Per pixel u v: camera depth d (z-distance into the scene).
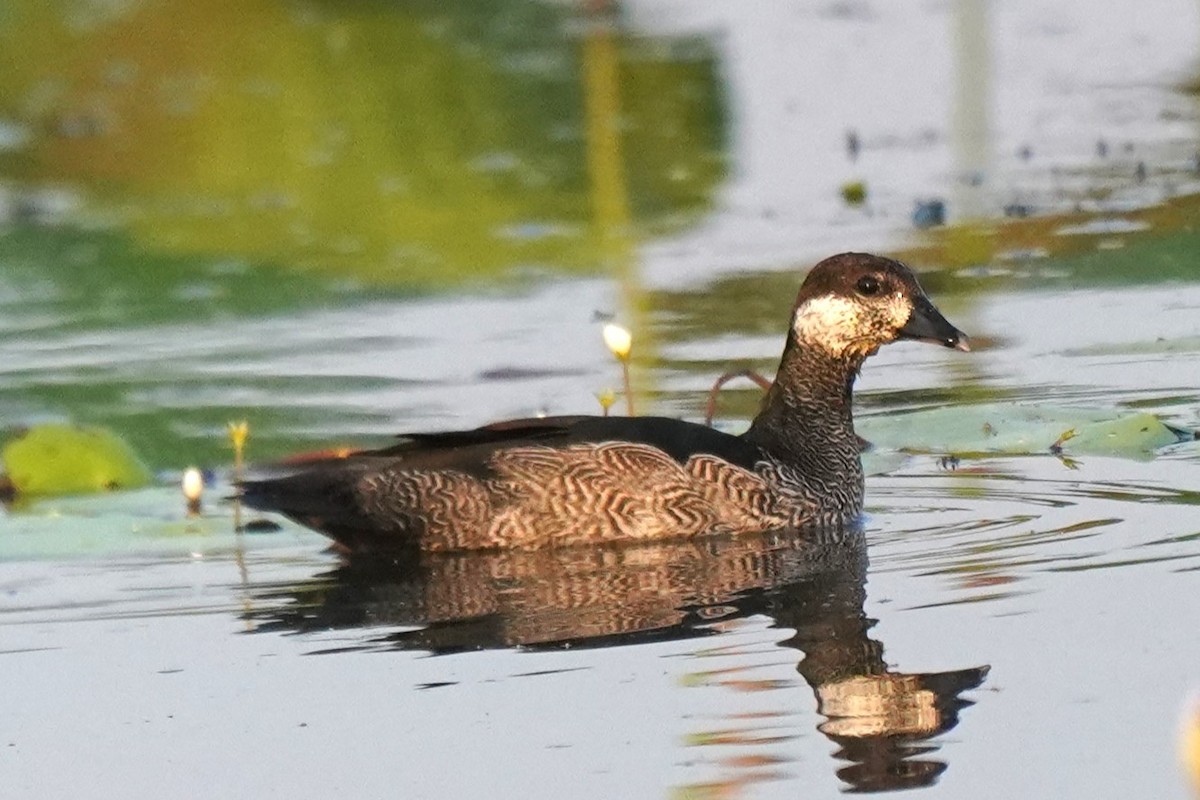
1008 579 11.44
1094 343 16.97
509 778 9.04
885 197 23.17
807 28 32.28
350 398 16.25
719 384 14.95
